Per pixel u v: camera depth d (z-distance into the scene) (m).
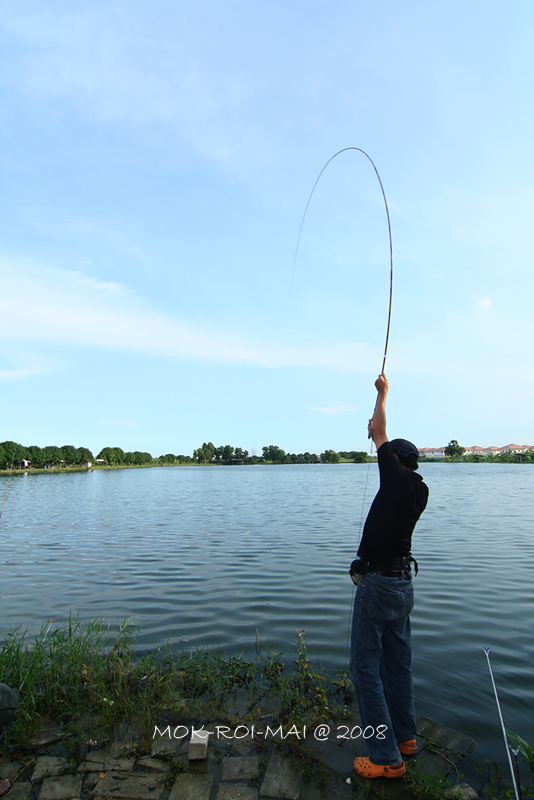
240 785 2.89
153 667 4.30
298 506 21.91
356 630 3.07
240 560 9.79
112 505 24.03
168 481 54.38
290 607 6.54
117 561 9.91
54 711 3.73
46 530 14.99
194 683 4.12
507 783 2.89
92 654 4.50
